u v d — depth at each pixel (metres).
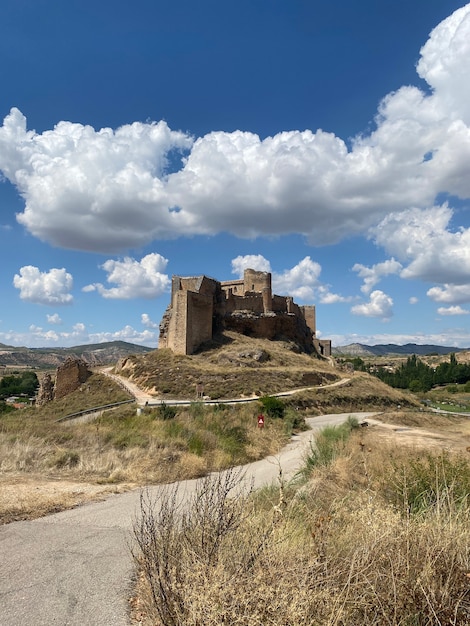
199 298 72.81
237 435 20.88
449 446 17.86
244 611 3.13
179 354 66.75
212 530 4.18
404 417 35.47
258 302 86.81
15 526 7.39
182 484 11.53
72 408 49.91
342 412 51.66
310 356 87.12
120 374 65.12
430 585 3.60
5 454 13.56
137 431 19.34
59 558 5.86
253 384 54.53
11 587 4.94
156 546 4.12
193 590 3.32
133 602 4.56
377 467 10.52
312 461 13.52
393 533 4.19
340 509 5.76
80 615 4.30
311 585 3.48
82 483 11.16
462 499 5.74
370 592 3.54
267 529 4.28
